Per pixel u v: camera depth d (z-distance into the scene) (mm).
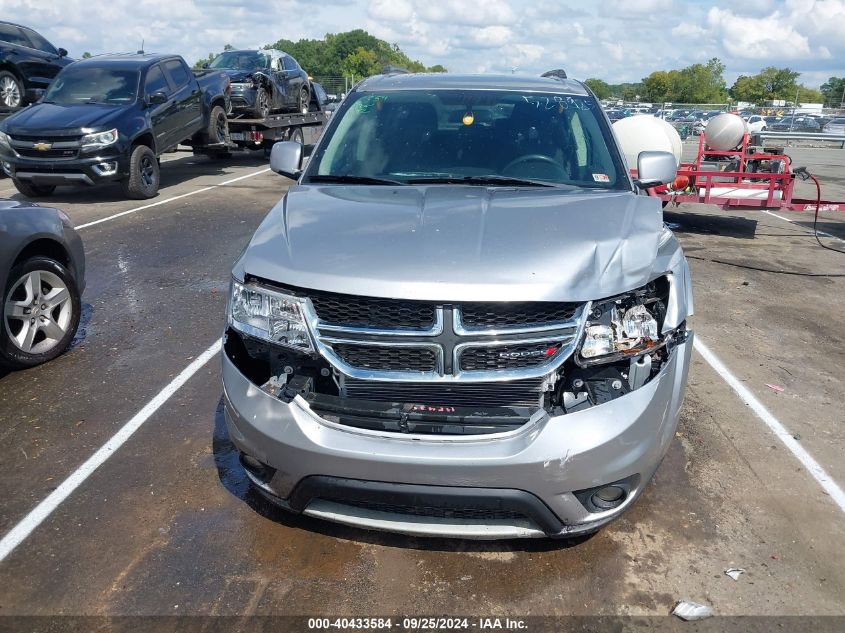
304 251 2719
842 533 3086
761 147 10750
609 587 2734
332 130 4000
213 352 4961
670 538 3023
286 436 2553
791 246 9125
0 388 4363
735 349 5270
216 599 2648
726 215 11570
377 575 2785
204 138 14156
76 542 2951
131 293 6309
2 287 4281
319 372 2723
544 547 2951
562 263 2596
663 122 9375
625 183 3639
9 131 10461
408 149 3818
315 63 145125
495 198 3234
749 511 3223
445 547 2947
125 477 3422
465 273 2518
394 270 2547
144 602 2627
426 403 2588
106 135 10492
